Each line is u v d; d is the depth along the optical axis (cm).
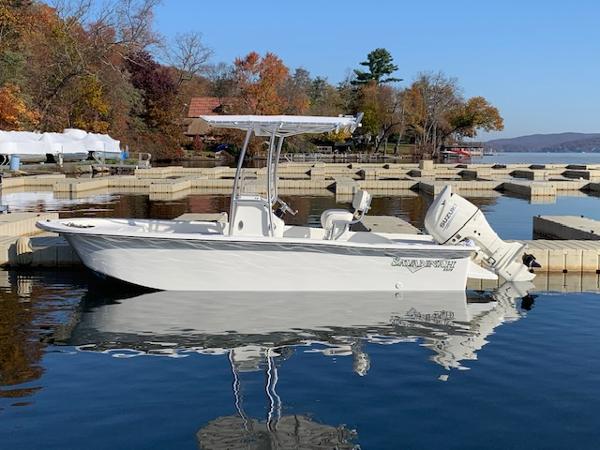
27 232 1527
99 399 589
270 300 957
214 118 948
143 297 972
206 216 1691
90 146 4122
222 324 838
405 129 8162
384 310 917
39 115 4497
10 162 3594
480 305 966
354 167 4862
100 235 969
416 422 546
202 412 562
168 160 6519
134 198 2756
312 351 736
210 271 988
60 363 688
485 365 694
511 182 3247
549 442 511
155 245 971
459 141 9412
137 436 514
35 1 4666
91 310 905
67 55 4753
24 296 985
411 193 3198
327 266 990
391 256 995
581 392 617
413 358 715
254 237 955
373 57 8544
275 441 507
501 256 1073
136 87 6319
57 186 2914
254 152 6612
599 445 507
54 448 493
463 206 1031
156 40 5216
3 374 654
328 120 956
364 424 542
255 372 665
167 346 749
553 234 1666
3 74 4072
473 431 530
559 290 1083
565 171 4309
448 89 8094
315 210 2359
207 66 8700
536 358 720
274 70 6769
